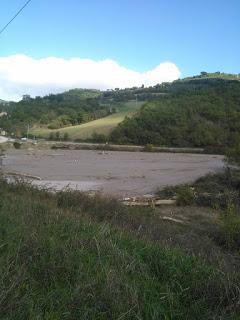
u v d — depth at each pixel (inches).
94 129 5487.2
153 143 4714.6
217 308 187.0
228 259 315.3
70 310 166.6
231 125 4539.9
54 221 297.4
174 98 5728.3
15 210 326.6
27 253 209.8
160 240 345.4
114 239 264.7
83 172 1636.3
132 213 499.2
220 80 7726.4
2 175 617.0
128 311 167.6
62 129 5807.1
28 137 5329.7
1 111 6102.4
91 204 502.0
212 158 3179.1
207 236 432.1
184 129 4638.3
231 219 440.8
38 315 156.8
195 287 206.2
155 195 886.4
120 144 4854.8
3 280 173.8
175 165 2279.8
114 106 7293.3
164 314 177.6
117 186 1155.3
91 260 214.2
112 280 188.9
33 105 6776.6
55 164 2118.6
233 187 958.4
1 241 222.4
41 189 572.7
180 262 236.5
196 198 770.8
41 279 191.5
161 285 205.8
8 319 150.6
